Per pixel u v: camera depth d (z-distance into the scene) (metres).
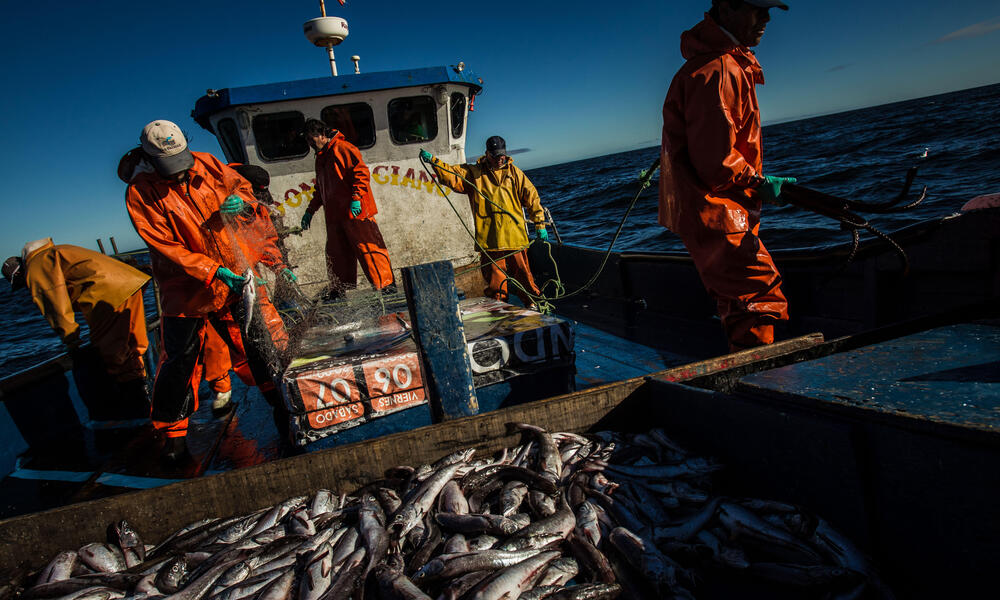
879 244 3.66
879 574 1.88
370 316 4.97
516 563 2.07
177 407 3.84
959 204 11.63
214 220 3.80
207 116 6.28
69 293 4.88
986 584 1.63
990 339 2.55
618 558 2.16
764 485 2.36
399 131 6.49
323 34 6.20
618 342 5.48
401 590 1.93
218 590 2.17
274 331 4.09
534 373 3.65
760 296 3.39
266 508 2.62
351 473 2.68
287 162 6.28
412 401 3.40
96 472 4.05
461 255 6.98
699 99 3.16
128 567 2.32
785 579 1.97
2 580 2.36
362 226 5.55
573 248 7.41
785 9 2.97
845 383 2.23
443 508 2.44
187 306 3.74
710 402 2.58
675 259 5.40
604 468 2.61
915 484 1.80
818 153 29.36
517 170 5.59
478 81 6.72
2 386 4.31
